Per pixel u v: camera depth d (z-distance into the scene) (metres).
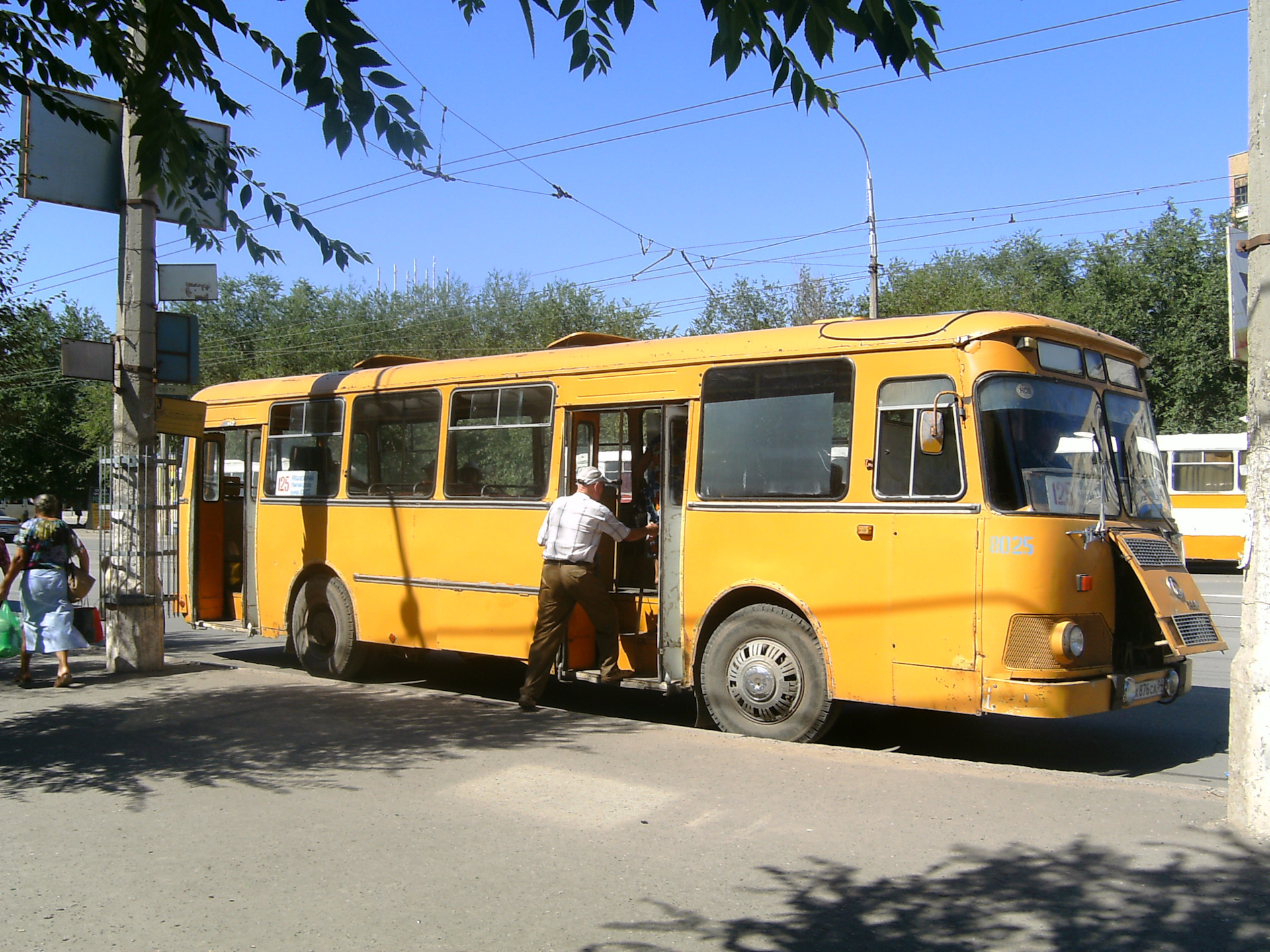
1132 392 7.79
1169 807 5.40
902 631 6.80
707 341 8.00
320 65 4.65
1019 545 6.43
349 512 10.30
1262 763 4.96
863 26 4.01
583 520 8.06
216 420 11.90
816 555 7.21
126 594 10.09
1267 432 4.98
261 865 4.84
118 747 7.07
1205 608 7.20
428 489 9.66
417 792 5.95
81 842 5.18
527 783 6.08
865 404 7.11
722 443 7.80
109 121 6.91
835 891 4.42
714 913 4.22
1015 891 4.38
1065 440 6.89
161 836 5.27
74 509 43.31
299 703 8.48
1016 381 6.73
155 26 5.11
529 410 8.96
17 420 19.12
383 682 10.48
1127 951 3.84
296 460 10.93
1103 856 4.72
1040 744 7.71
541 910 4.28
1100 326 33.91
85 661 11.20
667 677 8.02
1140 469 7.60
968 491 6.61
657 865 4.75
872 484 7.01
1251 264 5.03
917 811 5.44
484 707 8.34
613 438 8.90
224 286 44.03
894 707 9.14
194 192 8.06
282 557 10.97
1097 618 6.64
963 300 31.78
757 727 7.43
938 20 3.97
